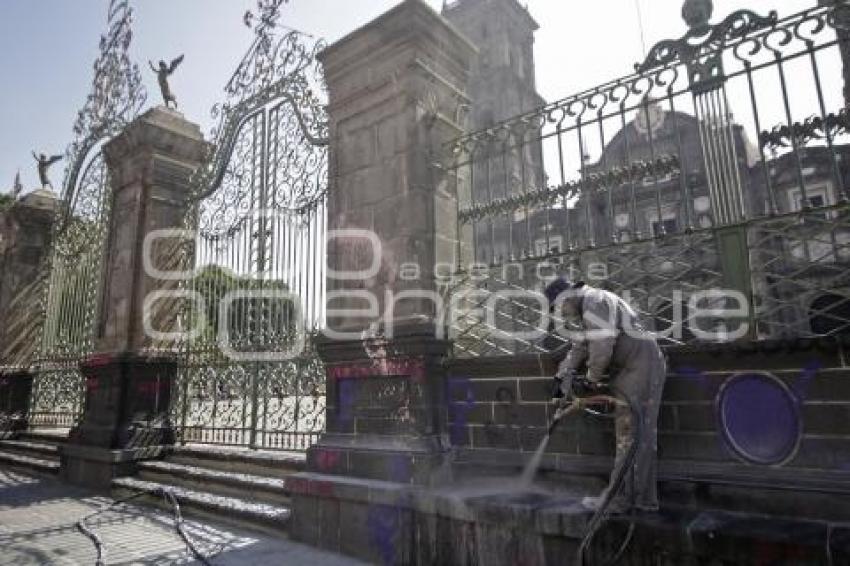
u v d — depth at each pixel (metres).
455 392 4.80
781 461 3.34
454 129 5.64
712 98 3.97
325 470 5.12
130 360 8.13
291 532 5.09
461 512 3.90
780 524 3.08
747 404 3.50
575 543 3.45
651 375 3.50
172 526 5.72
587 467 4.02
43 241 12.53
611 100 4.38
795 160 3.54
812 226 3.48
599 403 3.91
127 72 10.15
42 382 11.20
